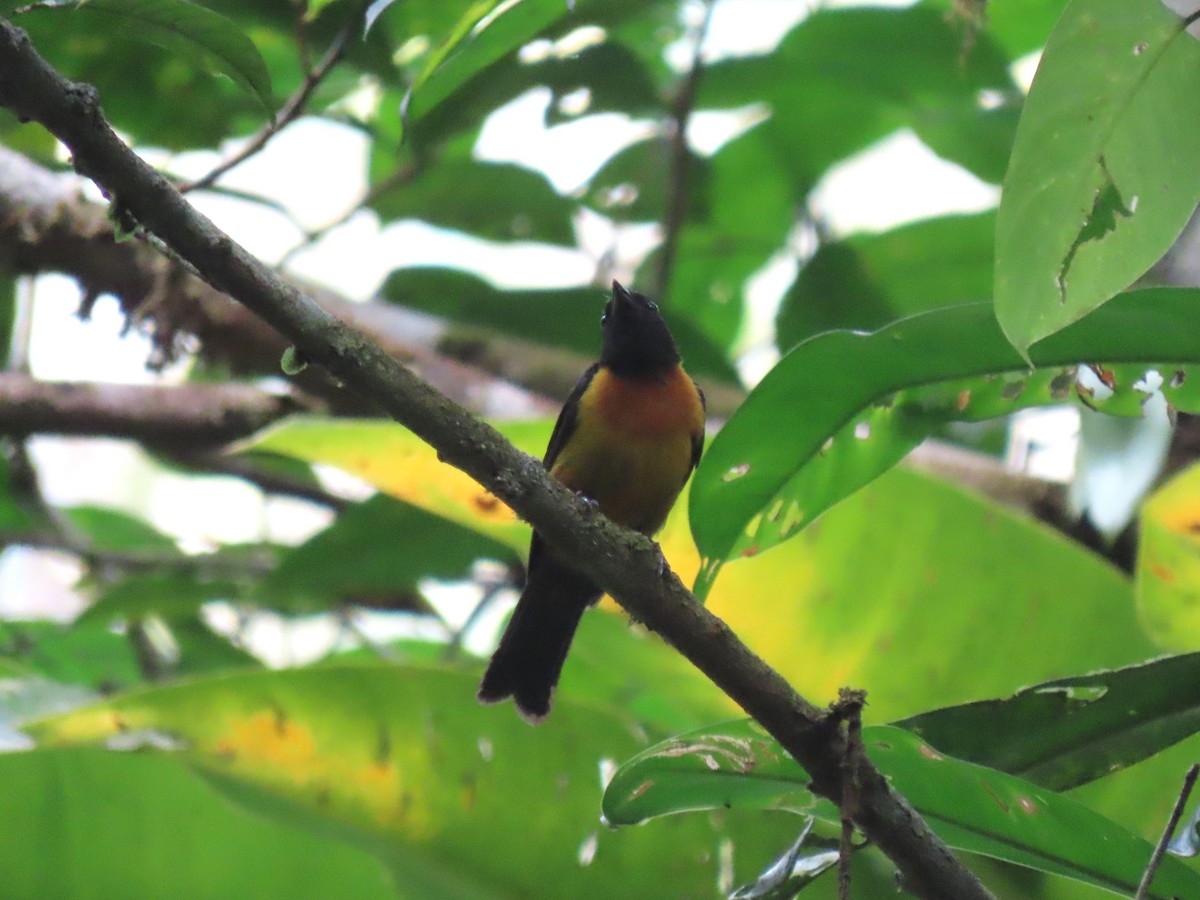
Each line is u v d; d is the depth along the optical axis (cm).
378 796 710
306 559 1141
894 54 1170
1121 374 550
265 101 563
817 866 536
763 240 1377
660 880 709
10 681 863
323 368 490
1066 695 556
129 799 701
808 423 567
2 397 1084
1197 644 687
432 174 1236
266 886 715
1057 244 420
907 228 1223
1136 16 405
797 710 485
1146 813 687
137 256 1070
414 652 1317
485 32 687
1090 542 988
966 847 536
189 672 1291
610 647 809
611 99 1061
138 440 1109
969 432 1249
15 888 690
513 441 713
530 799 715
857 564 727
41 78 441
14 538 1266
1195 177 418
